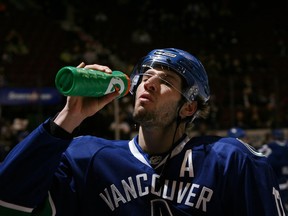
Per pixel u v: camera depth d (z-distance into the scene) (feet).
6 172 4.61
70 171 5.47
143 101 5.21
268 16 55.52
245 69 45.47
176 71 5.37
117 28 51.19
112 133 22.77
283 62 48.60
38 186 4.76
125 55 46.98
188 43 52.16
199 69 5.59
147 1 55.52
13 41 40.93
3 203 4.68
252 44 52.21
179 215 5.01
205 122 30.04
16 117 26.78
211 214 5.03
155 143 5.42
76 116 4.78
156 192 5.15
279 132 22.48
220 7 56.90
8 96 25.95
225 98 31.68
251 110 31.71
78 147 5.60
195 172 5.20
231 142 5.48
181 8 55.93
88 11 51.72
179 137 5.50
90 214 5.32
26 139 4.70
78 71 4.35
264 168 5.27
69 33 45.98
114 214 5.21
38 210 5.11
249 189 5.09
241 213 5.09
